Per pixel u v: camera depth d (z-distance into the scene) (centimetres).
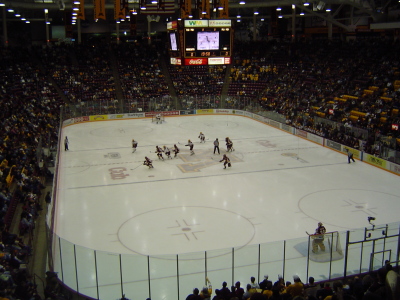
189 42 4588
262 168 4006
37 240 2394
